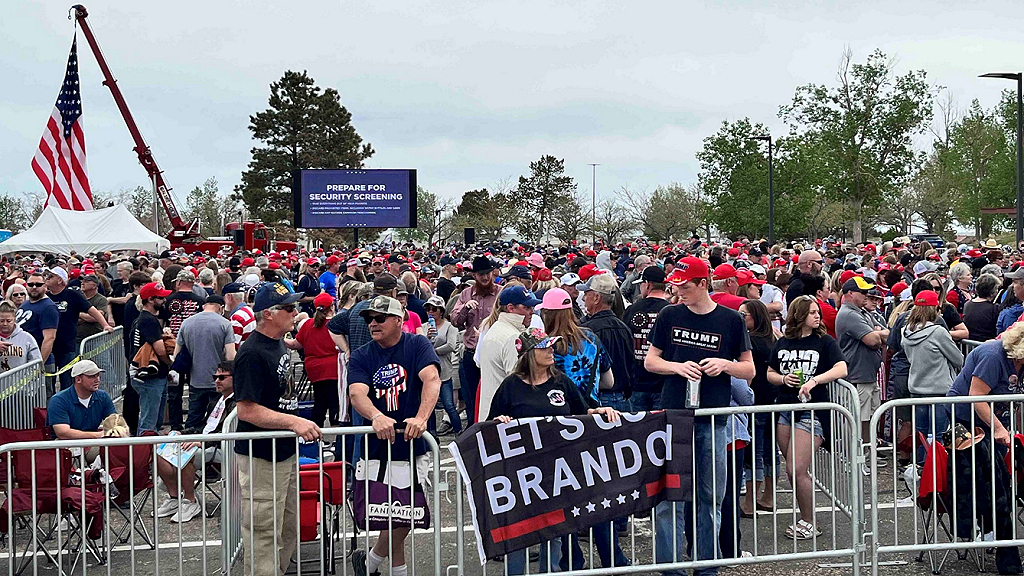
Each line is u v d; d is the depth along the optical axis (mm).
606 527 6199
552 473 5754
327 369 9023
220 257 29344
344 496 5863
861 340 8867
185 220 77250
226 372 8008
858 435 6191
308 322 9273
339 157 70000
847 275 11406
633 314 8164
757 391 7297
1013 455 6320
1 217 78688
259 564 5914
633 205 72500
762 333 7309
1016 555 6328
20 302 11234
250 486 5840
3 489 6836
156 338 10008
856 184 57875
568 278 10250
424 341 5980
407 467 5910
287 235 67938
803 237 66438
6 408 8789
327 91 70938
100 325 12922
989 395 6379
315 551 6828
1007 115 61688
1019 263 14938
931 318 8516
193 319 9617
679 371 6004
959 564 6535
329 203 38688
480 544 5598
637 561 6668
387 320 5863
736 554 6113
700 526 6129
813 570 6488
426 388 5832
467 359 10227
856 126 57469
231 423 6520
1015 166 59969
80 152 30859
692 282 6027
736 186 54031
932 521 7312
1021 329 6422
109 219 29906
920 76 57844
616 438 5855
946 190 69750
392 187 38938
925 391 8445
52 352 11742
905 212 74188
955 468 6344
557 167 90688
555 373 5969
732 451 6105
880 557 6730
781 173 54031
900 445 8070
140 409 10109
